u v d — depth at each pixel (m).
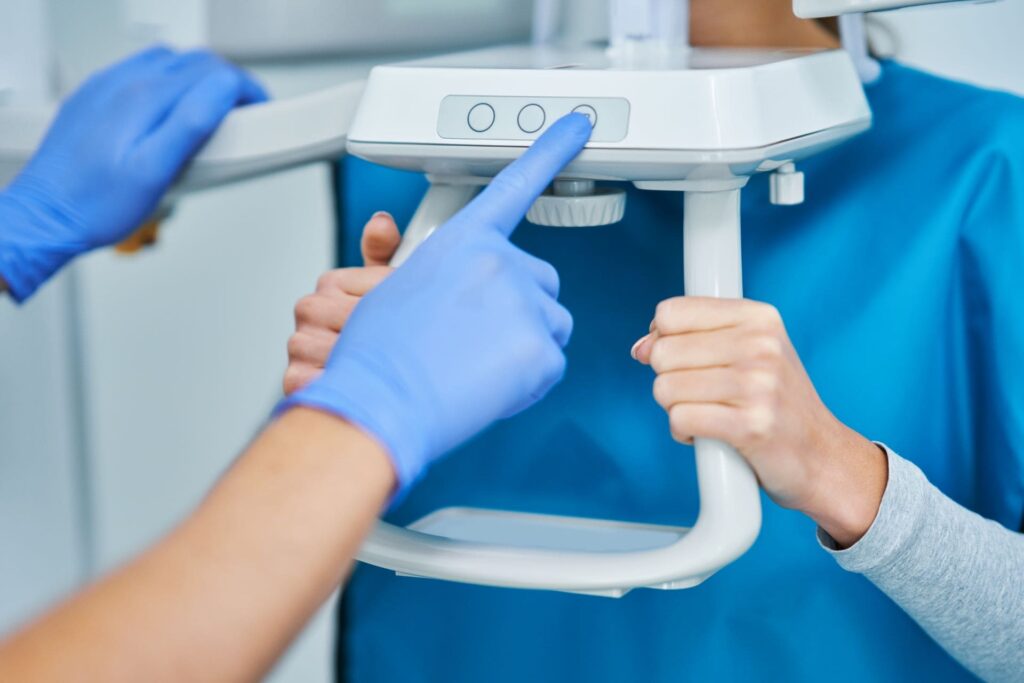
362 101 0.64
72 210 0.74
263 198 1.16
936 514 0.64
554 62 0.65
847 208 0.77
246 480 0.46
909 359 0.76
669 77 0.56
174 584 0.41
